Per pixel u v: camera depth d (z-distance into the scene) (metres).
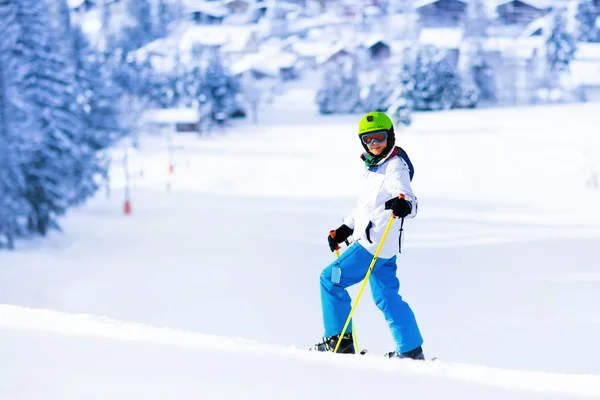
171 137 196.25
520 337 28.14
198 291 43.50
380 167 9.12
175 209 96.69
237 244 66.38
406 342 9.12
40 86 73.75
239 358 6.50
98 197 111.19
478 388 6.10
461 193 105.06
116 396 5.07
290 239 68.94
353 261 9.12
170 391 5.30
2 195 69.56
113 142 102.19
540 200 96.88
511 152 143.38
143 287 46.09
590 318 32.09
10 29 72.06
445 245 62.00
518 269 49.34
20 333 6.81
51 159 74.06
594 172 107.75
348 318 9.27
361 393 5.66
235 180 128.38
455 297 38.66
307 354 7.02
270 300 39.62
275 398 5.36
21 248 68.19
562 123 185.00
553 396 6.02
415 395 5.73
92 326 7.61
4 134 70.88
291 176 131.00
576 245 60.00
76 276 51.34
